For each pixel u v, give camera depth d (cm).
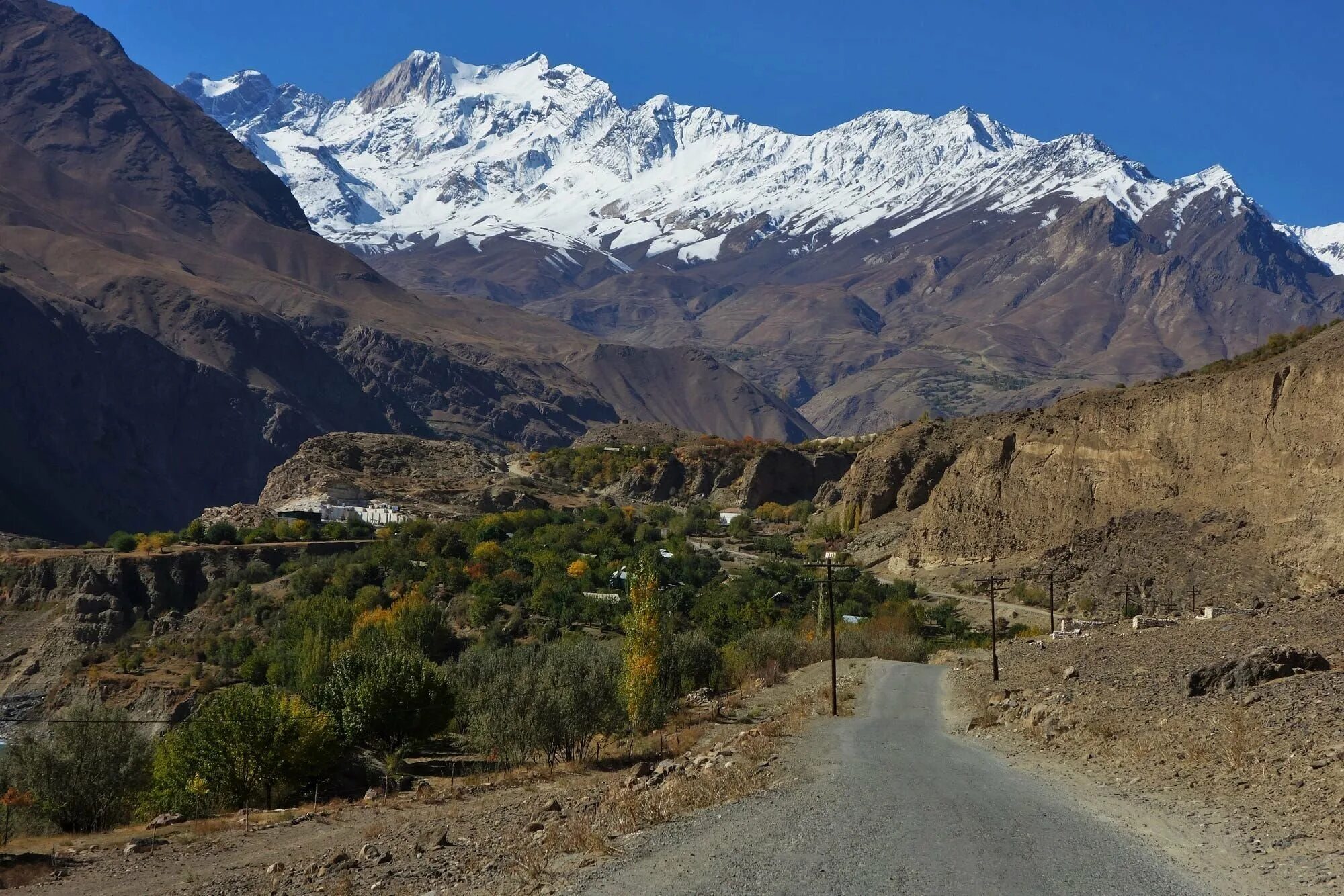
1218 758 2562
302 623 10519
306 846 3606
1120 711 3409
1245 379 9812
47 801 5200
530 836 2711
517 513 17338
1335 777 2164
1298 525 8250
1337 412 8525
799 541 16638
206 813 5000
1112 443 11188
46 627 12662
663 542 15612
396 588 12225
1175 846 1956
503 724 5334
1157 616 8194
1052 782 2708
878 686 5941
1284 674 3244
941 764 3125
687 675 7312
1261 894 1645
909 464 16362
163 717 9244
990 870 1831
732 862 1959
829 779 2834
